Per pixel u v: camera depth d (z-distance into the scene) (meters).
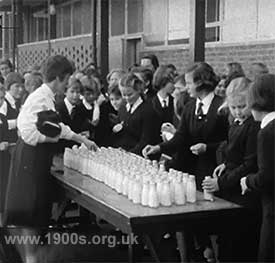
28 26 16.00
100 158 4.03
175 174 3.42
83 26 13.20
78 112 4.99
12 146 4.94
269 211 2.88
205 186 3.29
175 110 4.80
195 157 4.00
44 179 3.95
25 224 4.01
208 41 8.81
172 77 5.06
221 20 8.50
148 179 3.27
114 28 11.80
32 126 3.80
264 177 2.82
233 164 3.35
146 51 10.34
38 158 3.88
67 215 5.44
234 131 3.36
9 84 5.39
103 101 5.43
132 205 3.15
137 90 4.62
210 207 3.10
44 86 3.91
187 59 9.01
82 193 3.55
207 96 3.88
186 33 9.10
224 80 4.72
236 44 8.12
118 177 3.48
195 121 3.91
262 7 7.67
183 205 3.15
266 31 7.62
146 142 4.53
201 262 3.91
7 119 5.16
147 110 4.57
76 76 5.39
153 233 2.95
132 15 11.04
